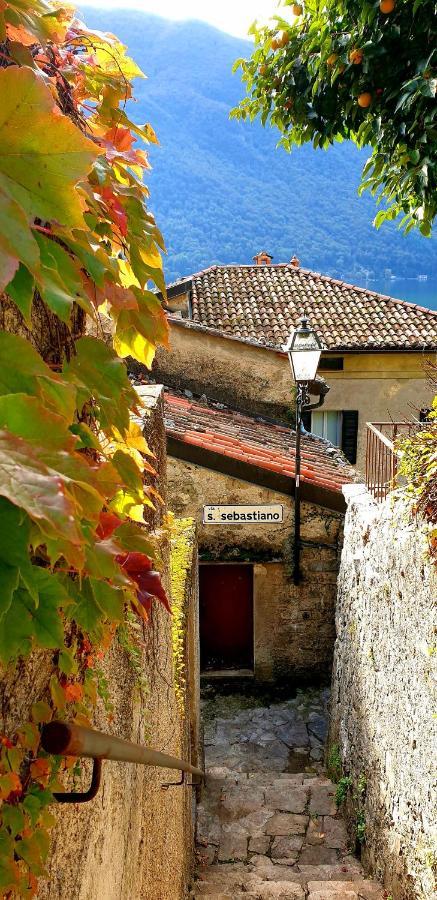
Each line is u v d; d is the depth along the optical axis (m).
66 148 0.85
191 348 10.92
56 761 1.45
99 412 1.73
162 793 3.83
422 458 4.63
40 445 0.76
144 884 2.90
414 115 3.89
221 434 9.38
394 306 15.55
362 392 14.49
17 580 0.84
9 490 0.64
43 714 1.39
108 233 1.58
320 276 16.52
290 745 8.59
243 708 9.19
